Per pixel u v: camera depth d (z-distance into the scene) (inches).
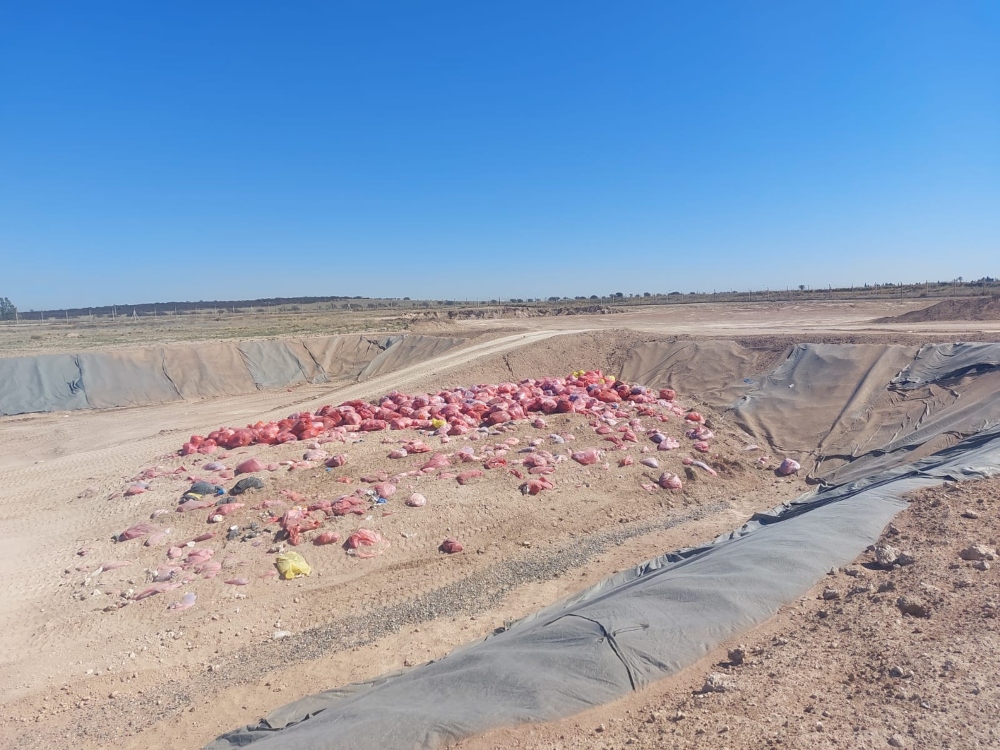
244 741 317.4
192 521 583.5
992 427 641.6
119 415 1270.9
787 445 800.3
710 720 220.1
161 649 428.8
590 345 1393.9
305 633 446.6
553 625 308.0
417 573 520.4
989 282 3324.3
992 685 215.2
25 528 594.9
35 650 425.1
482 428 799.1
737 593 311.3
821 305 2532.0
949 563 320.8
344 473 668.7
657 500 658.8
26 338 2218.3
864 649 255.0
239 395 1483.8
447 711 244.1
